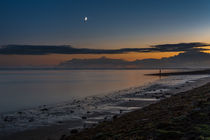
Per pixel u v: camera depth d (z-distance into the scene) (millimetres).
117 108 34531
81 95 59562
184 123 13898
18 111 36219
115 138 14180
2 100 53344
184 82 86438
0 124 25938
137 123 18297
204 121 13492
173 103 28266
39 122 26641
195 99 27000
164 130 13031
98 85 95375
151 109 26688
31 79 163000
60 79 156625
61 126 24250
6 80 151000
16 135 21250
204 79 99688
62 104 43375
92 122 25500
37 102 48812
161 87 68750
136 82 105312
